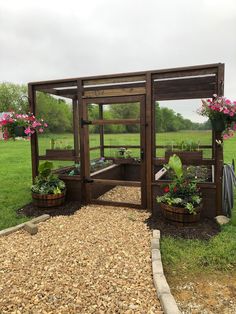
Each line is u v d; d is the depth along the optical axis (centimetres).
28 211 438
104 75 442
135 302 213
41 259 283
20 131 469
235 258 283
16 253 297
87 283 239
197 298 225
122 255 289
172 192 383
